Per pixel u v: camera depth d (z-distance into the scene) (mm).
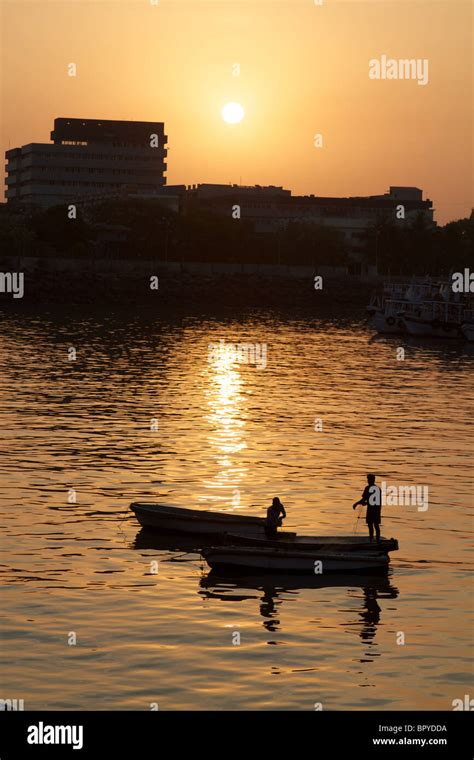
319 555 40844
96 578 39625
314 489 55562
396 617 36281
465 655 33125
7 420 76750
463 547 44969
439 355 151250
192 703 29578
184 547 44375
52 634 33812
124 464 61062
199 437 71438
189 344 156500
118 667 31516
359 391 102812
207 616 35844
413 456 66188
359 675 31531
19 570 40219
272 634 34375
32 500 51531
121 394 94750
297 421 80688
